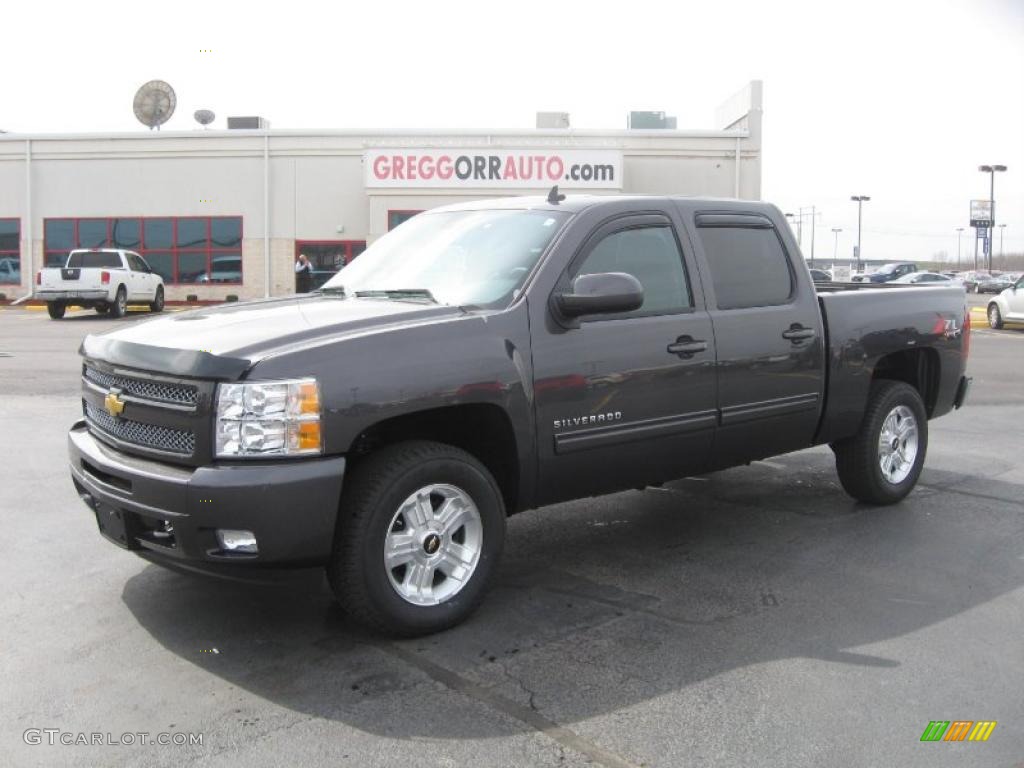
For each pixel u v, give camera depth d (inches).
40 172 1284.4
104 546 218.8
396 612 161.9
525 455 177.2
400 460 161.8
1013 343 813.2
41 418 380.8
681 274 205.8
